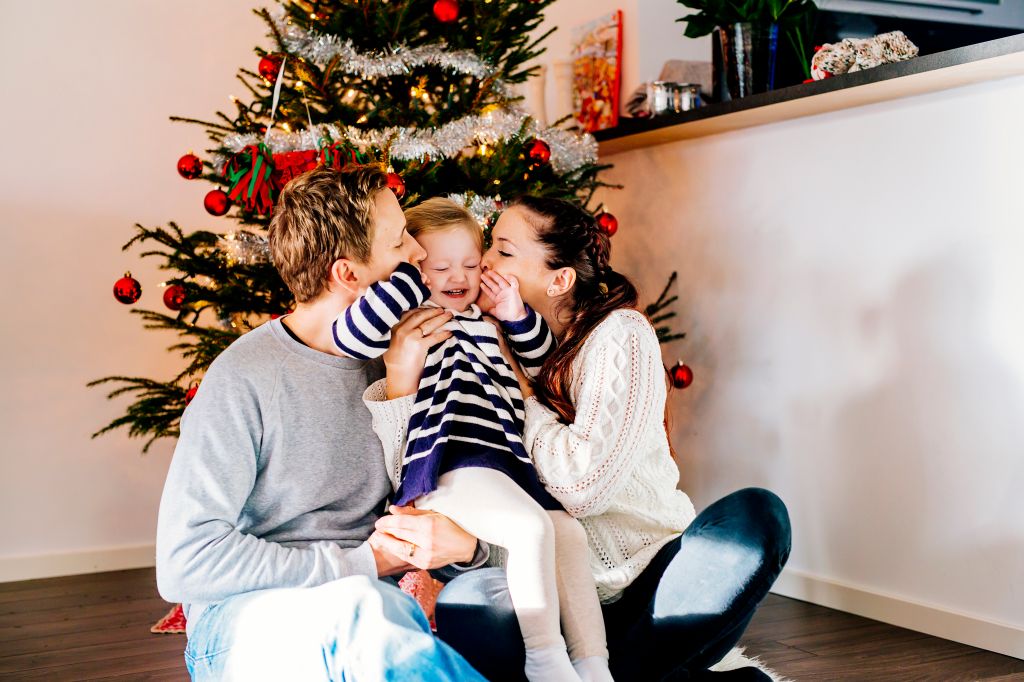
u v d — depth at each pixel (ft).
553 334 5.94
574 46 13.08
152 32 11.94
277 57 9.01
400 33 9.18
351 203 5.06
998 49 7.17
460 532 4.99
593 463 5.15
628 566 5.34
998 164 7.93
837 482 9.31
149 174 11.98
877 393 8.93
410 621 4.19
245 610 4.51
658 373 5.50
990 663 7.70
